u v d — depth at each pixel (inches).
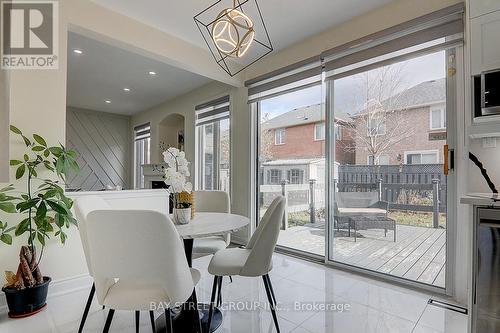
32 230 78.9
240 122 156.5
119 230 45.0
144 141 272.8
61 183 90.7
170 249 47.0
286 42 125.3
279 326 71.6
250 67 150.3
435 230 91.7
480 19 70.3
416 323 72.4
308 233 130.8
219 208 106.5
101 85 185.6
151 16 104.9
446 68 88.1
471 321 62.2
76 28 93.5
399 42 93.6
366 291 92.4
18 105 82.5
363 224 109.5
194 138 194.4
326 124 118.9
